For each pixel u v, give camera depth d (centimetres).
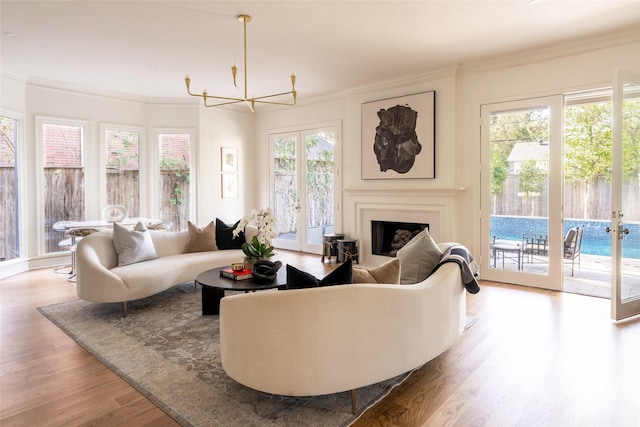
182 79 556
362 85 586
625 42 391
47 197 576
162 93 643
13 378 246
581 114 712
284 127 726
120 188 648
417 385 235
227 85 589
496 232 485
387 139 561
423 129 524
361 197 601
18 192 543
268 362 199
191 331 325
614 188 350
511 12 344
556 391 226
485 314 362
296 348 195
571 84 424
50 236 582
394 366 215
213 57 462
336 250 609
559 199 438
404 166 545
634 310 357
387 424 197
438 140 515
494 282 483
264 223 362
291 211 728
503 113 474
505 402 216
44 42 414
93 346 294
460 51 442
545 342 296
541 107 447
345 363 200
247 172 764
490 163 486
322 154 670
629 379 239
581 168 713
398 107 547
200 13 344
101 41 412
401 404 215
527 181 460
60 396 225
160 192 680
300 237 716
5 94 509
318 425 196
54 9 337
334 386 199
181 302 407
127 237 413
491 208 488
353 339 201
